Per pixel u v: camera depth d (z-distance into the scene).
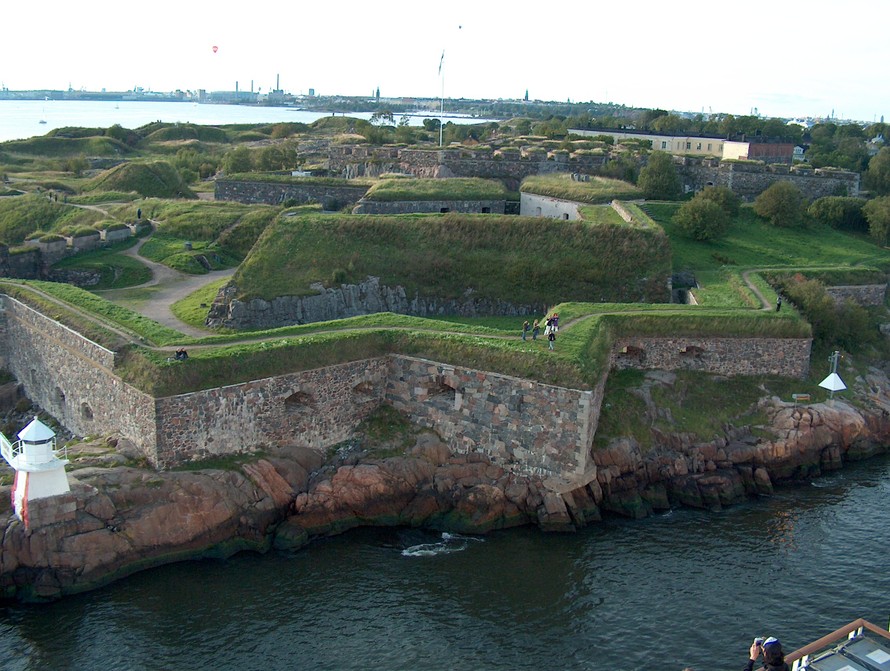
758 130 142.25
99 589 33.56
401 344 43.88
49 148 128.62
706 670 29.53
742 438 45.66
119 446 38.09
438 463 41.56
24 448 32.69
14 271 58.44
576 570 35.94
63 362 45.06
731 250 68.50
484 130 143.12
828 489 44.34
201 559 35.91
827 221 81.00
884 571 36.22
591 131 122.38
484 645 30.97
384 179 75.50
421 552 37.25
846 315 57.84
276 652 30.36
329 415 42.03
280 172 90.25
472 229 60.06
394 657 30.22
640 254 59.09
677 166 89.25
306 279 54.91
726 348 49.50
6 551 32.69
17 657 29.70
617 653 30.53
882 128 176.38
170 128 156.12
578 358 40.31
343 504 38.69
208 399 37.84
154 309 54.00
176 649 30.38
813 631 31.84
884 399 52.41
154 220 72.62
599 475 41.31
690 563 36.62
